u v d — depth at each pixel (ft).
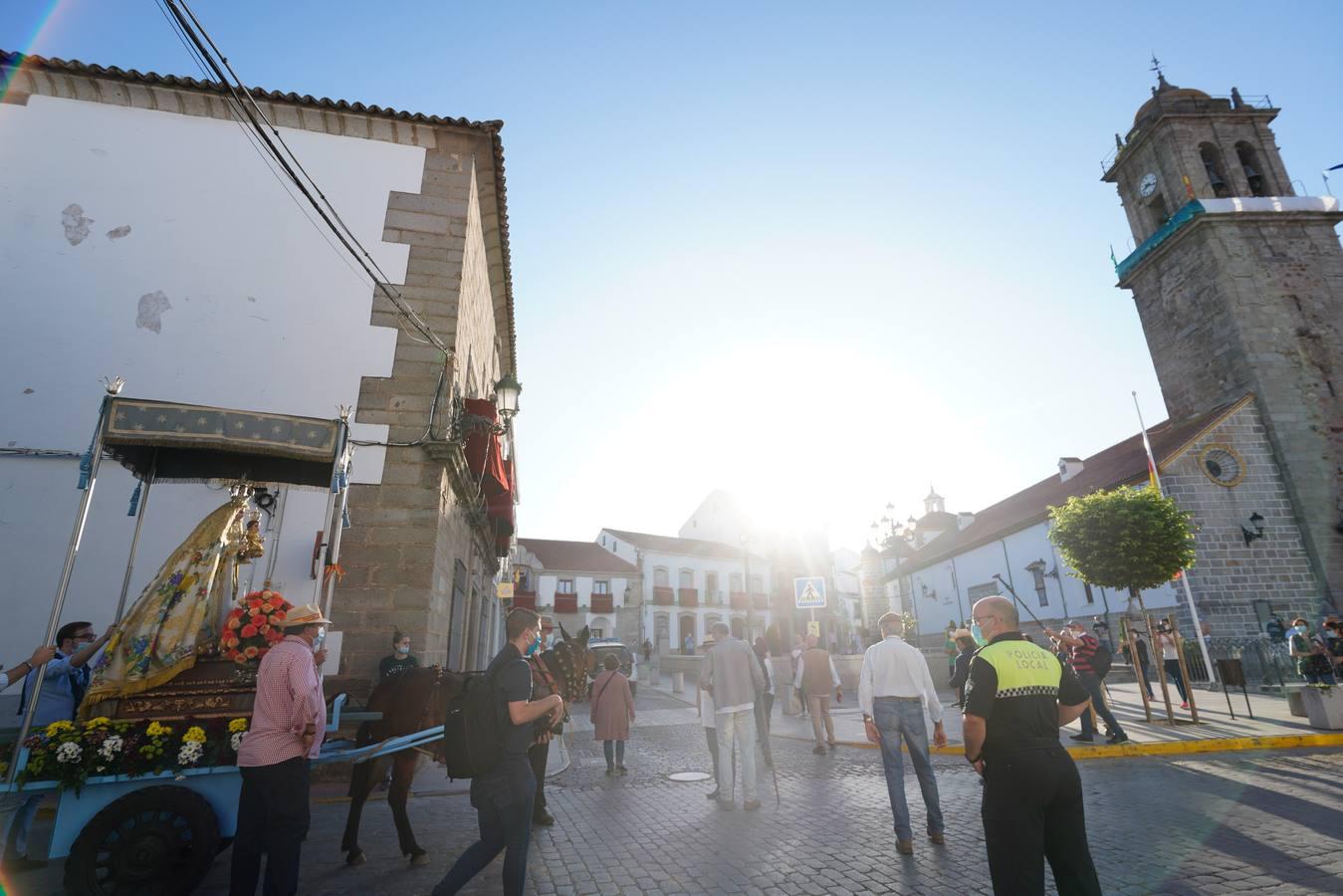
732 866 16.35
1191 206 88.33
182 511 29.76
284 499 30.37
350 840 16.97
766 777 27.86
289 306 34.14
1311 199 89.76
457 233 37.19
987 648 11.10
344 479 20.33
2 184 32.99
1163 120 96.48
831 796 23.72
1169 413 93.20
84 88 35.17
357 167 37.19
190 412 17.37
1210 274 87.76
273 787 12.96
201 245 34.12
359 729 18.01
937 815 17.80
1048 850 10.32
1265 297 85.40
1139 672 37.73
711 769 30.48
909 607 137.69
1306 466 75.92
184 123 35.78
